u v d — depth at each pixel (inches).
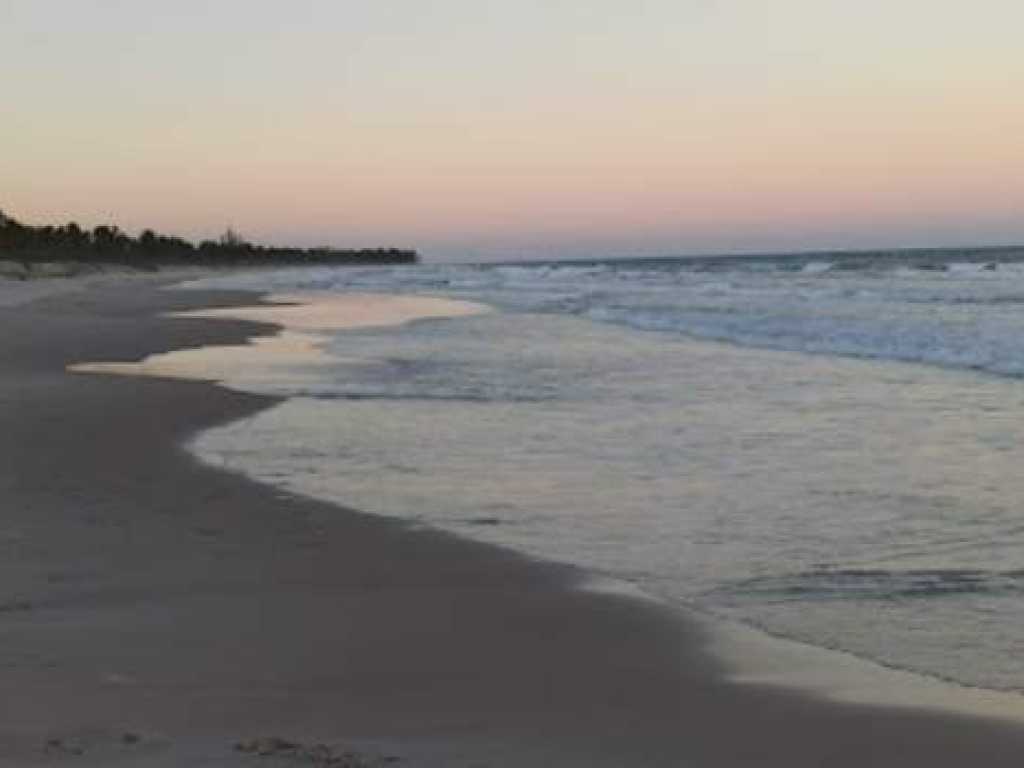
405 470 523.5
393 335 1341.0
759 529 401.7
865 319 1322.6
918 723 228.7
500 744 217.5
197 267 6284.5
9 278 3253.0
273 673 260.5
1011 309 1448.1
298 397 783.1
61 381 874.8
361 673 261.0
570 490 473.7
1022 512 416.2
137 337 1304.1
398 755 209.6
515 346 1171.3
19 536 396.8
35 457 555.2
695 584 338.0
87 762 200.4
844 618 302.8
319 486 488.7
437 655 275.6
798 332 1212.5
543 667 266.7
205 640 285.0
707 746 217.5
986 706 238.8
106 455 563.5
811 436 593.9
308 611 312.3
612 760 209.8
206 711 233.3
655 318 1507.1
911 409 681.0
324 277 4301.2
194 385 847.1
